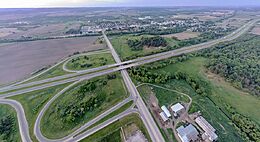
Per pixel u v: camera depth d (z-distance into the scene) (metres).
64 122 74.56
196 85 103.06
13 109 86.31
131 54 150.88
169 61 134.25
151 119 76.12
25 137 70.00
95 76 113.56
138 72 112.12
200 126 72.81
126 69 122.50
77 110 79.56
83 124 74.38
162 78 106.06
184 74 114.81
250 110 91.06
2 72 128.00
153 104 85.81
